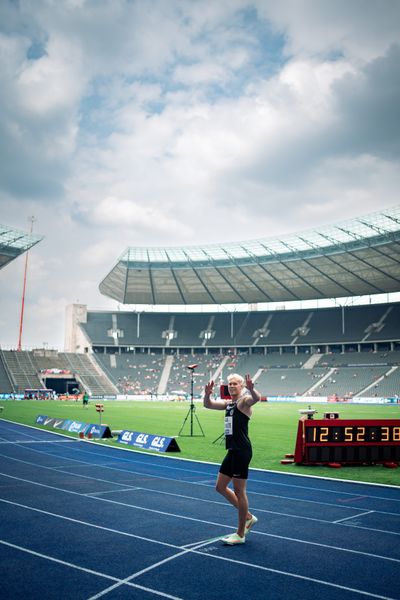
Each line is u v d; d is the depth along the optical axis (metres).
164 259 77.62
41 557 6.66
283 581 5.87
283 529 8.13
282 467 14.88
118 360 89.81
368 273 71.12
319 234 64.38
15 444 20.14
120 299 97.31
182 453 17.78
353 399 69.00
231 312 96.88
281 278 78.06
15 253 67.62
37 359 84.19
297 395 76.06
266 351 91.12
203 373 87.31
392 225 56.78
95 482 12.32
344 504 10.00
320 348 87.94
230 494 7.32
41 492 11.05
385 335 79.62
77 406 52.06
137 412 43.09
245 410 7.19
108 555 6.76
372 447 15.52
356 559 6.66
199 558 6.66
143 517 8.86
